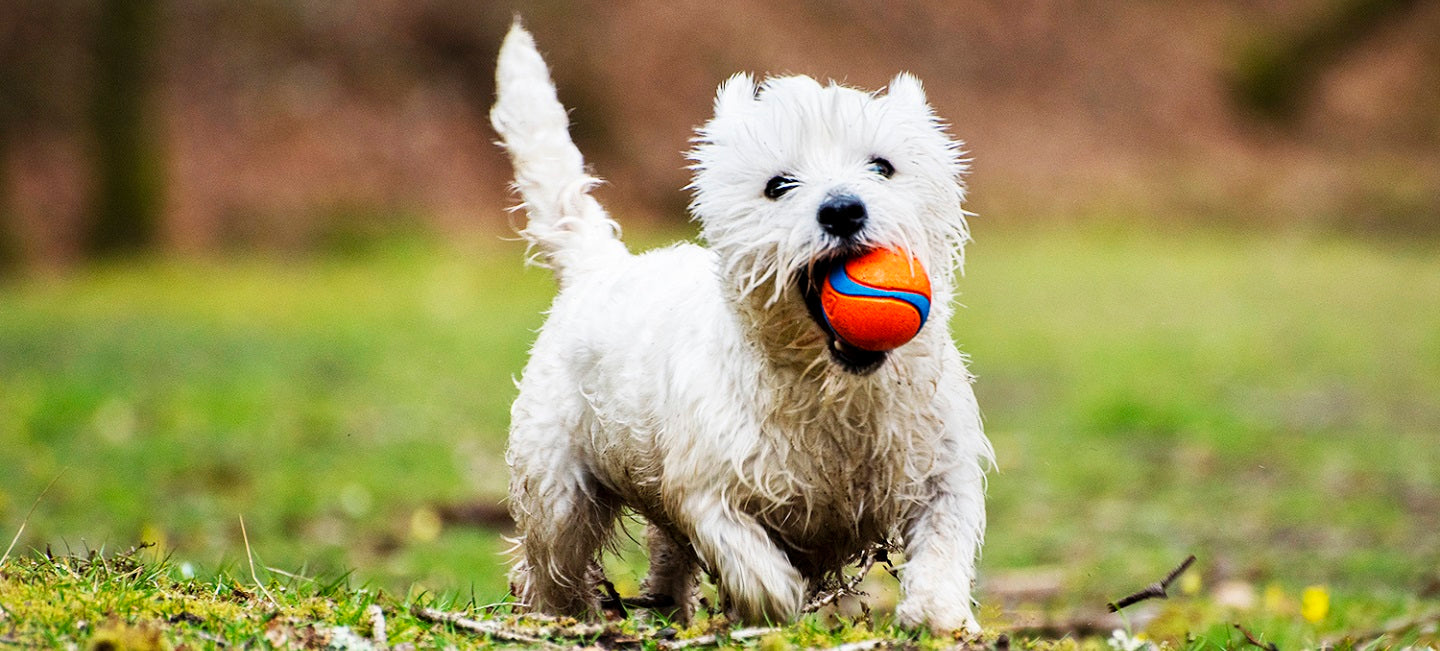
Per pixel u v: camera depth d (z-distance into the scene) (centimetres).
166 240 2456
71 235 2448
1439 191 3122
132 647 407
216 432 1215
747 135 485
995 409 1407
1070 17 3378
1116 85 3316
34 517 930
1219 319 1978
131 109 2436
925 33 3194
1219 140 3319
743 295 474
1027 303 2123
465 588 748
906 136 484
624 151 2789
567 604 596
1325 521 965
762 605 489
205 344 1664
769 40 3006
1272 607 693
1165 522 975
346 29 2791
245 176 2577
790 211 461
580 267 611
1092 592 791
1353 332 1864
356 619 462
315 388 1427
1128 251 2747
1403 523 949
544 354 590
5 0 2623
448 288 2227
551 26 2850
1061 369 1619
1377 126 3466
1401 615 655
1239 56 3481
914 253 466
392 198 2633
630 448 536
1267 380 1536
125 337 1700
